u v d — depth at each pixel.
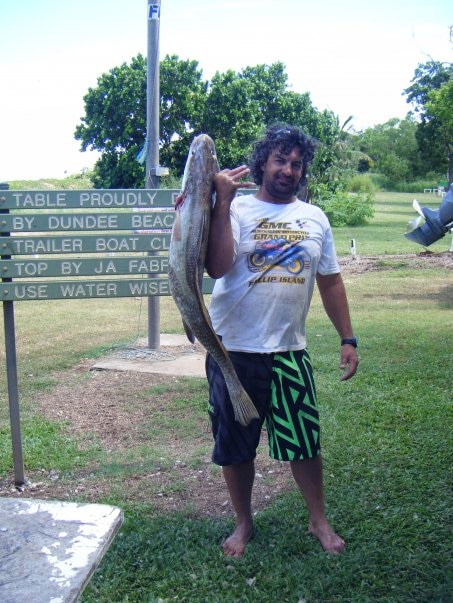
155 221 4.54
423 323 10.10
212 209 2.98
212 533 3.72
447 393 6.14
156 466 4.82
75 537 2.36
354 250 20.41
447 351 7.93
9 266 4.46
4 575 2.13
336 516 3.84
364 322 10.33
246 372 3.28
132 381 7.12
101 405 6.34
